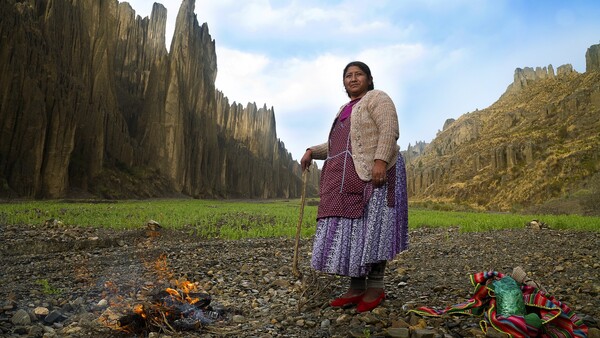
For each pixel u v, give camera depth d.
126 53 85.69
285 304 4.73
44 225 13.88
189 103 89.50
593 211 40.78
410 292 5.14
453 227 18.42
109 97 61.81
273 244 11.87
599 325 3.41
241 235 14.12
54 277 6.37
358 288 4.29
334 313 4.07
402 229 4.04
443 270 7.05
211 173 93.19
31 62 43.19
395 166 4.05
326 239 4.07
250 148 142.25
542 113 118.88
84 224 14.62
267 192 130.12
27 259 8.44
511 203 81.50
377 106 4.04
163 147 73.75
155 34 94.12
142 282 5.91
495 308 3.45
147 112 75.12
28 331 3.61
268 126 154.50
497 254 8.74
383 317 3.79
